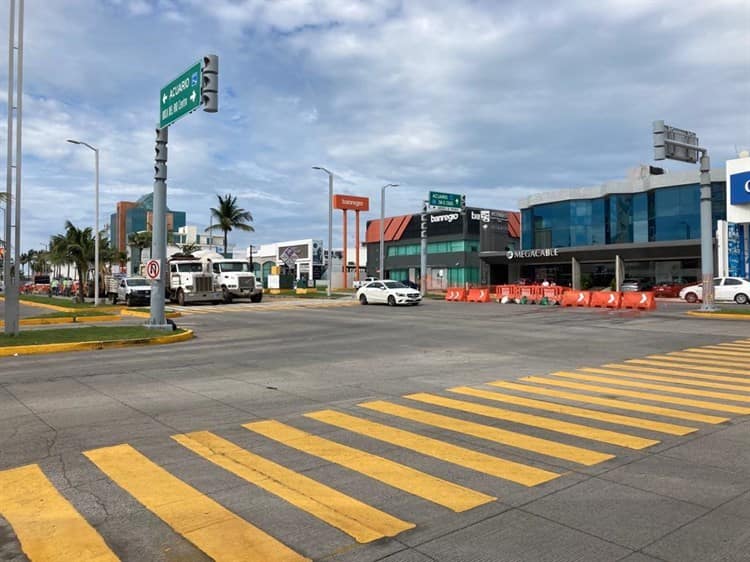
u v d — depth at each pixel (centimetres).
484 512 437
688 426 679
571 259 5200
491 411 760
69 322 2384
